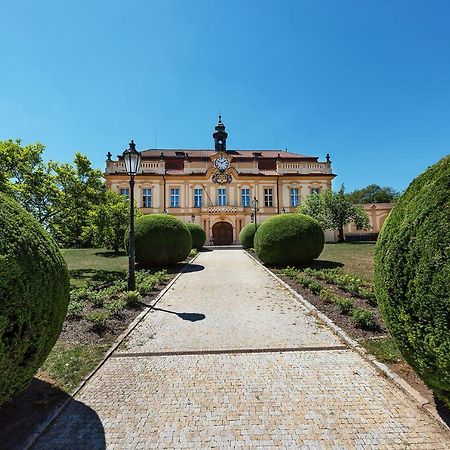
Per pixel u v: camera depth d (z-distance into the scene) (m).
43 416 3.09
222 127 38.94
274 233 13.52
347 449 2.64
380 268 3.17
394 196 61.44
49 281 2.96
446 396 2.76
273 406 3.27
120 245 22.41
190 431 2.89
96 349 4.77
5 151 12.07
